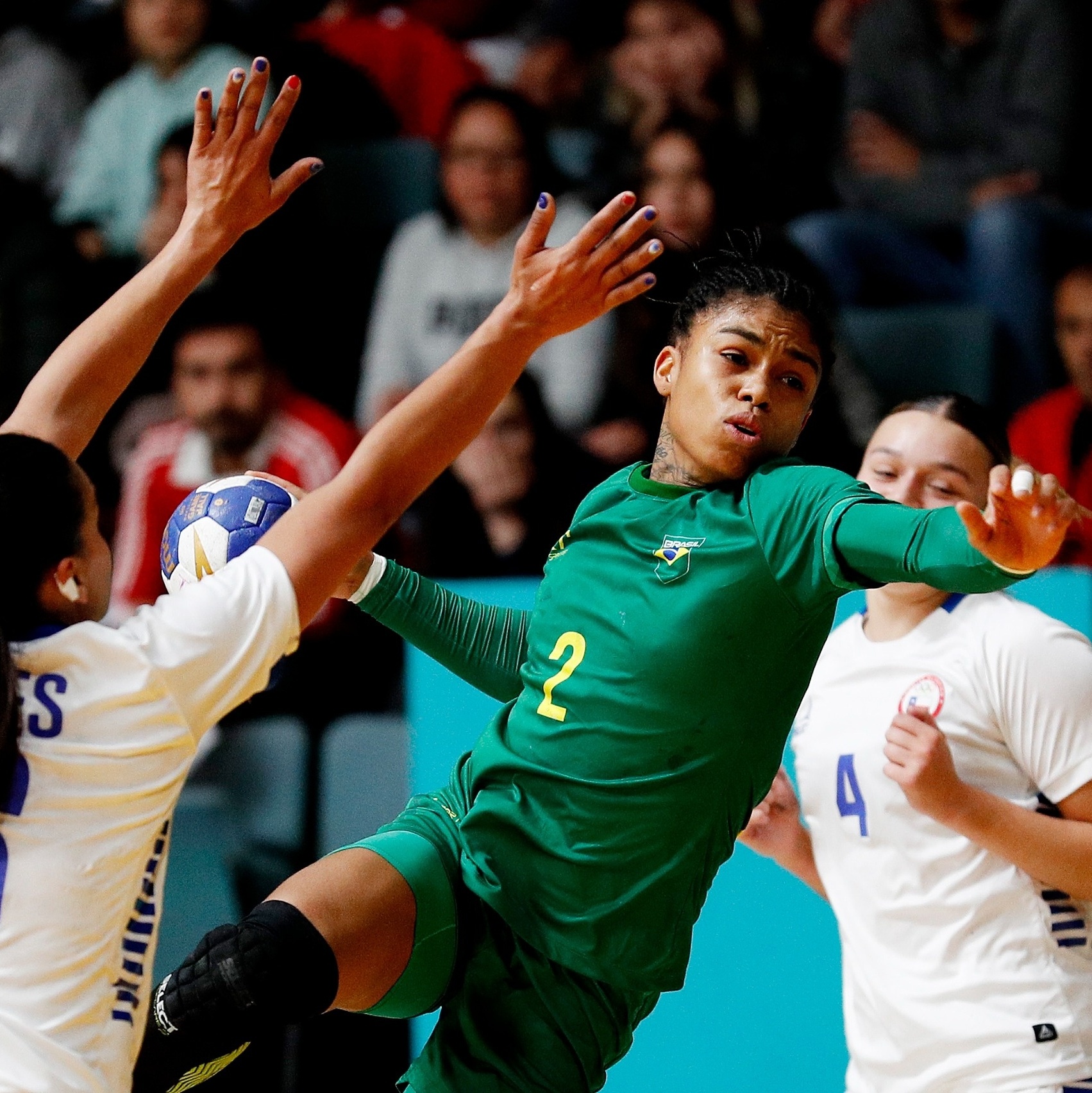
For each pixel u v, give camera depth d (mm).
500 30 26859
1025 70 23406
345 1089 15656
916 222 23328
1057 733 9750
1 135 25469
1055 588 16453
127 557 19344
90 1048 7102
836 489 7934
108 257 24109
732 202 21797
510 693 9805
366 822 17141
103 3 27234
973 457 10648
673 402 8852
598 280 7656
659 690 8336
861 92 23781
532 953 8609
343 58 24734
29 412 8734
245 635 7395
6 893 7090
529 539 19391
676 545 8469
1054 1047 9570
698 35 23719
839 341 19922
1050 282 22203
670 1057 14812
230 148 8922
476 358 7707
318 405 20188
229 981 7863
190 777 17438
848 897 10375
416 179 23859
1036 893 9727
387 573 9742
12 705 7129
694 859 8555
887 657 10375
